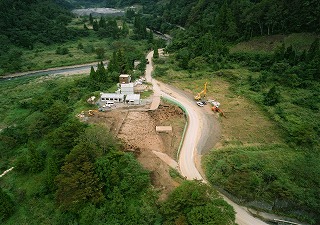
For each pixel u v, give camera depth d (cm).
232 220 4278
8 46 16100
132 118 7206
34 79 12988
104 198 4897
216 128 6800
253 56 10700
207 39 12094
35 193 5625
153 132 6681
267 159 5641
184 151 6044
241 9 12812
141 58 12356
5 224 5319
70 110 7719
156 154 5916
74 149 5338
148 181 5059
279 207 4825
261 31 11688
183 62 10894
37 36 17862
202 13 16600
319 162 5359
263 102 7762
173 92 8806
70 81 11969
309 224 4662
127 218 4584
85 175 5003
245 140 6328
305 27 10719
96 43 18288
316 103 7425
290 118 6825
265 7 11219
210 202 4412
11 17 17762
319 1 10106
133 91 8375
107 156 5391
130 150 5931
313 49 9325
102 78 9456
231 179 5091
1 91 11656
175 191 4628
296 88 8375
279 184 4916
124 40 18162
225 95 8500
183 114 7481
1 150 7162
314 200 4628
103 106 7706
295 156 5700
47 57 15738
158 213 4578
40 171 6059
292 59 9500
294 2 10850
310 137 6034
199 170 5553
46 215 5259
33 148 6019
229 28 12419
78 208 4934
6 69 13888
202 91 8675
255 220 4706
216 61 10988
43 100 9119
